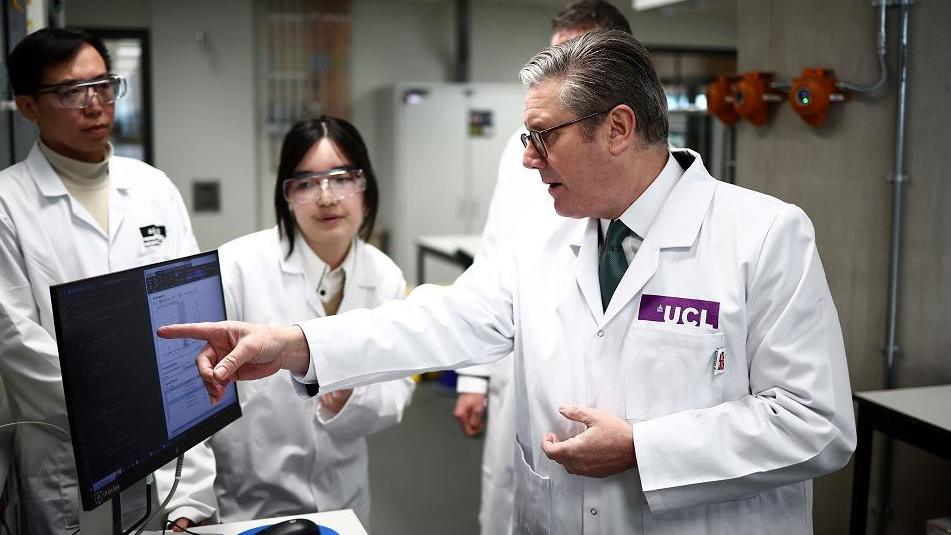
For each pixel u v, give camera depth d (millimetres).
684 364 1281
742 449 1212
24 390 1690
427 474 3955
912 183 2580
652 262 1317
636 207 1332
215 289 1505
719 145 3795
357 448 1916
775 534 1333
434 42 7531
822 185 2955
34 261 1821
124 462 1224
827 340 1245
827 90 2797
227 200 6930
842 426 1223
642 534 1317
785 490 1341
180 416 1380
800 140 3049
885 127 2670
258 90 7031
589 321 1382
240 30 6812
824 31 2906
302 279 1844
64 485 1709
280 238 1851
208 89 6793
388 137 7191
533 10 7676
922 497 2623
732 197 1330
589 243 1410
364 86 7406
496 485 2078
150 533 1400
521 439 1505
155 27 6609
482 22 7562
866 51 2732
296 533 1397
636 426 1248
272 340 1295
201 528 1474
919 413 2086
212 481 1690
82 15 6500
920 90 2529
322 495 1867
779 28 3133
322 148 1769
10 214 1818
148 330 1297
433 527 3381
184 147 6793
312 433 1821
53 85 1801
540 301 1455
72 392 1120
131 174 2049
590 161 1246
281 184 1792
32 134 2486
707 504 1277
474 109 7031
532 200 2094
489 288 1526
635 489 1314
